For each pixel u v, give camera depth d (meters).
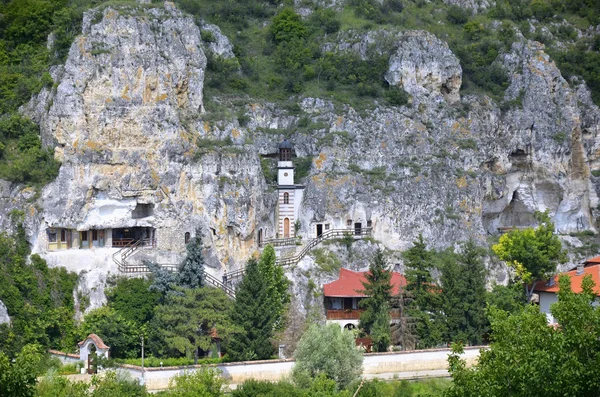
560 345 163.62
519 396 165.50
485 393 168.25
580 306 166.88
